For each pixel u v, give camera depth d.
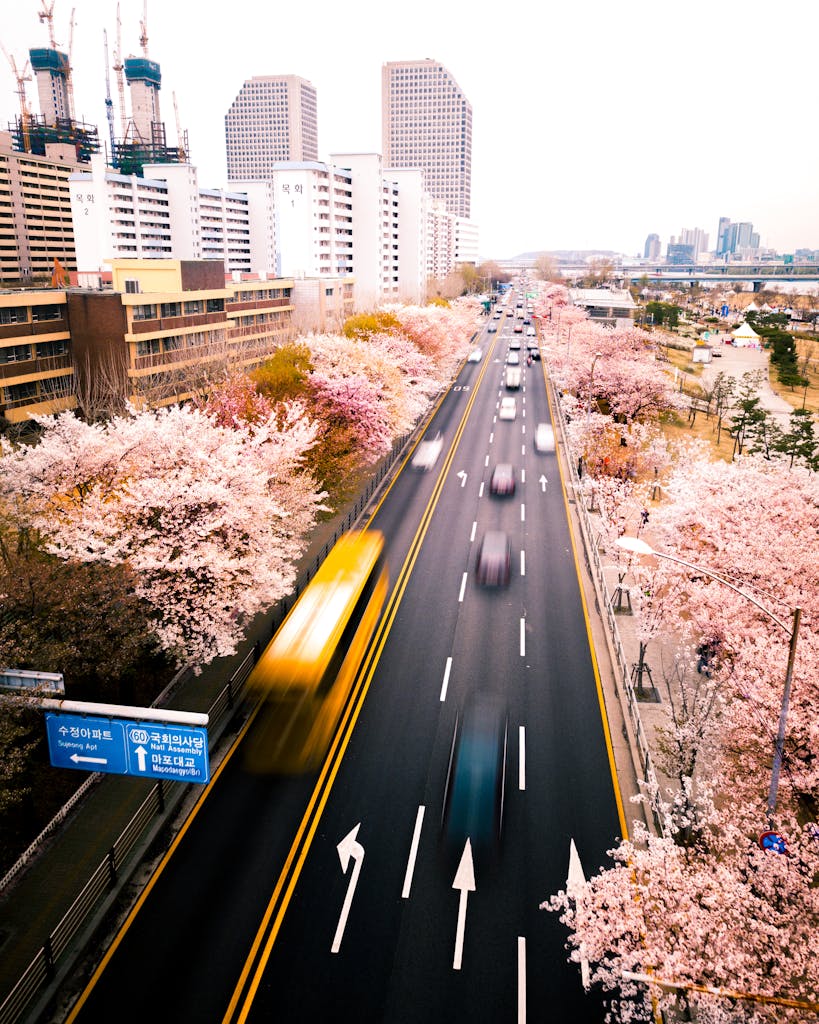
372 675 28.80
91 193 128.62
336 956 17.30
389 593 35.75
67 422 28.88
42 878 19.30
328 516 43.38
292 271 125.00
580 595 35.88
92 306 65.44
